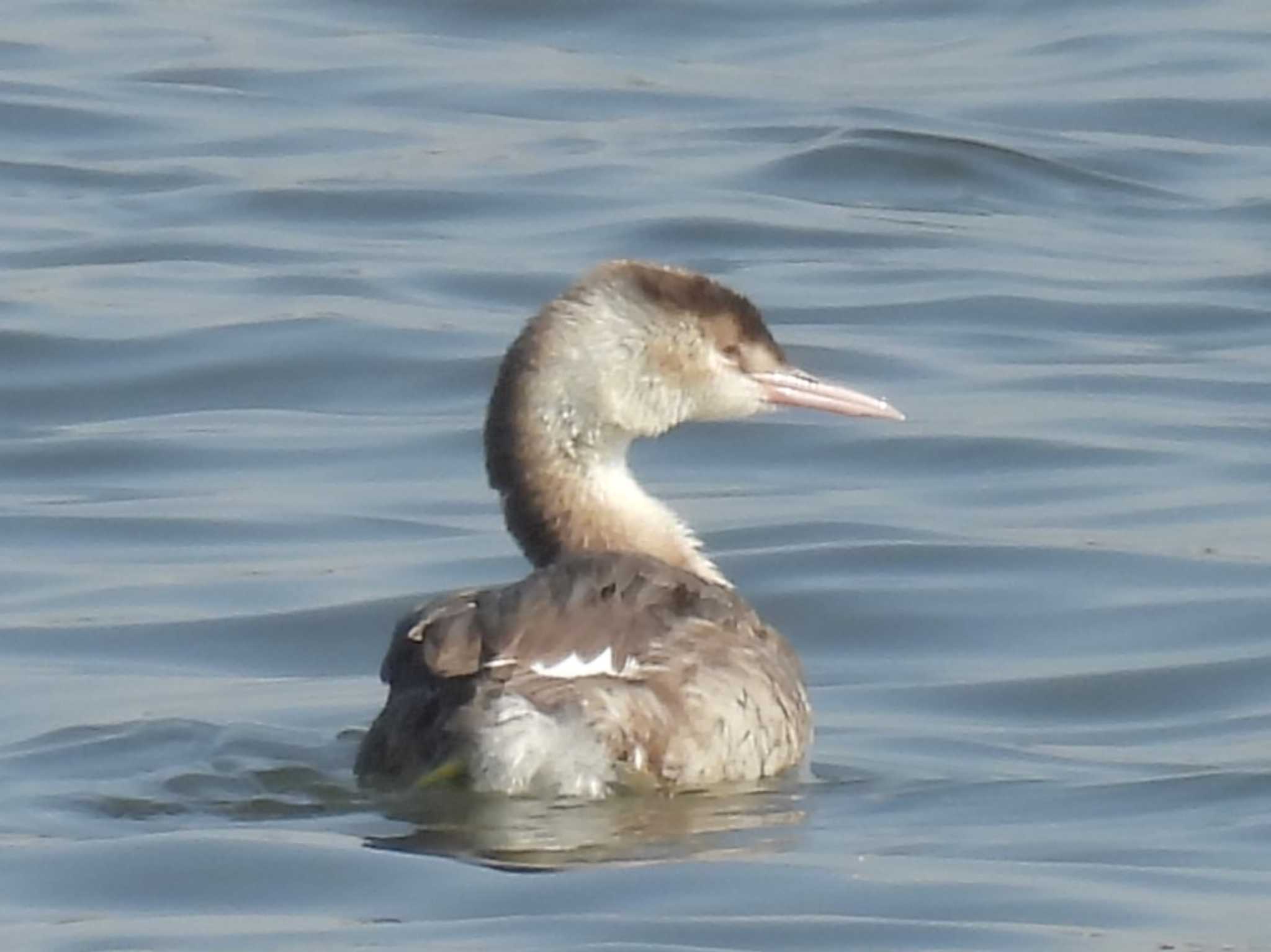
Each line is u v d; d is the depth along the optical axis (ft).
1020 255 75.46
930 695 47.65
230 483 59.41
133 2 99.09
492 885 36.40
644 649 39.06
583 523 43.19
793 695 41.45
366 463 60.64
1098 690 47.57
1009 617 51.70
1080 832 39.50
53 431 62.90
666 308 43.47
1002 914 35.96
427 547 55.21
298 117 86.69
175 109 87.04
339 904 36.22
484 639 38.45
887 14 98.17
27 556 54.85
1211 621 51.08
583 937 34.81
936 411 63.62
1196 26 95.71
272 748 43.37
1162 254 75.61
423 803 38.01
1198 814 40.42
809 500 58.44
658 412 43.55
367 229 77.10
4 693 47.06
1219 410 63.67
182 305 69.72
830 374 66.28
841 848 38.22
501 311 70.13
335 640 50.31
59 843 38.24
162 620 51.03
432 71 91.30
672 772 38.65
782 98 88.69
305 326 67.87
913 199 80.59
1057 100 88.28
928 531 55.83
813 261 74.79
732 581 53.26
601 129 85.76
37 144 83.87
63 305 69.51
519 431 43.27
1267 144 85.10
